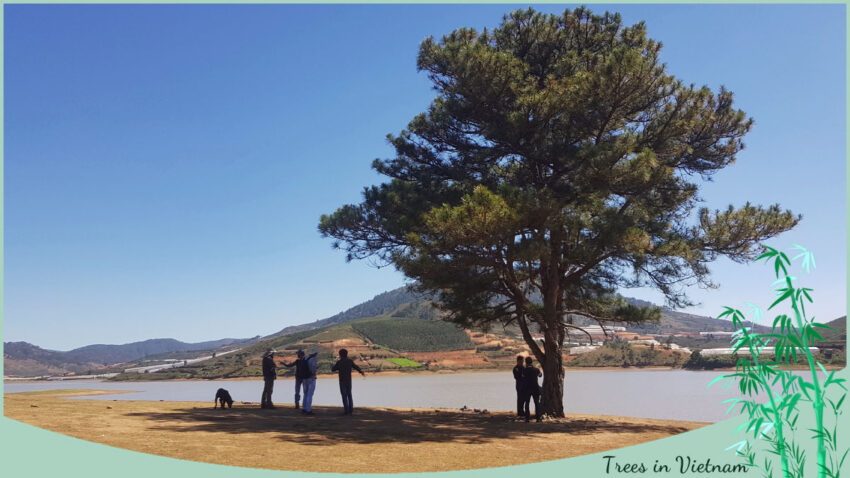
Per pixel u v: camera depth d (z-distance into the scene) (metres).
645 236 18.17
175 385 144.62
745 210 20.83
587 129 20.25
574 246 20.02
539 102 18.81
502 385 89.12
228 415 17.09
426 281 20.36
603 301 23.23
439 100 23.05
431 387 86.44
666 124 20.58
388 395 63.03
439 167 23.66
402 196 22.19
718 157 22.92
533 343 21.66
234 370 187.75
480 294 21.89
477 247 17.95
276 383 147.75
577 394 61.50
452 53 19.84
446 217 16.31
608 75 17.86
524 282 22.78
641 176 17.91
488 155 21.83
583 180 19.23
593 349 167.88
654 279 22.16
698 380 91.25
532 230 19.38
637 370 143.88
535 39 21.92
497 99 20.39
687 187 21.94
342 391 18.52
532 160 20.95
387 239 23.11
